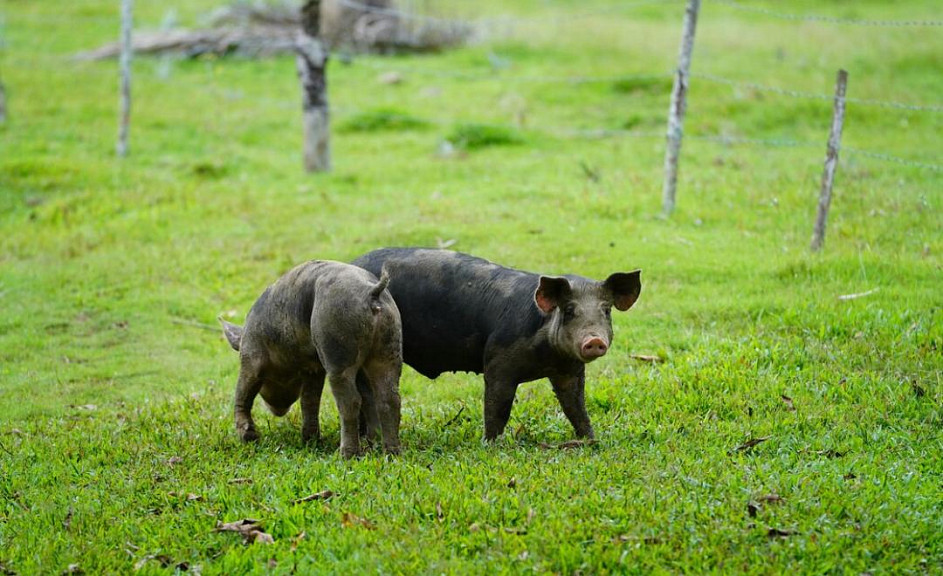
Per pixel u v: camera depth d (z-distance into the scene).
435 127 24.06
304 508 7.75
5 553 7.42
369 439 9.34
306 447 9.39
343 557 7.08
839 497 7.61
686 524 7.18
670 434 9.19
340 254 15.67
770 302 12.68
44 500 8.34
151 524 7.75
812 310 12.23
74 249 17.30
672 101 16.34
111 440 9.93
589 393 10.34
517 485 7.86
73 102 26.14
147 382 12.51
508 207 17.52
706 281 13.84
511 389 8.90
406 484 7.97
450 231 16.14
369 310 8.44
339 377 8.59
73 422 10.85
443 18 31.73
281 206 18.58
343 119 24.61
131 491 8.42
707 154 20.36
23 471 9.14
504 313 8.81
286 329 9.08
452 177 20.08
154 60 29.91
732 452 8.77
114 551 7.39
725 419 9.73
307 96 20.67
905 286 12.93
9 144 22.75
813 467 8.25
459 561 6.85
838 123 14.12
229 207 18.70
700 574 6.64
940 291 12.62
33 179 20.47
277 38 30.50
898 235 14.76
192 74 29.14
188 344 13.73
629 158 20.48
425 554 6.96
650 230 15.91
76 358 13.45
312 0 20.30
